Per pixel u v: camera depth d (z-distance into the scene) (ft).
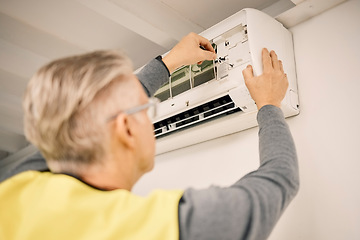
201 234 1.43
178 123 4.88
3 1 5.13
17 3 5.18
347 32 3.90
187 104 4.46
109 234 1.38
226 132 4.72
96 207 1.48
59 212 1.48
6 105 8.18
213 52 3.61
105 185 1.70
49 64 1.73
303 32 4.37
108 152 1.64
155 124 5.19
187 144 5.32
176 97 4.64
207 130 4.63
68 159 1.62
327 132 3.76
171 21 5.47
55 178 1.63
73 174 1.67
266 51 3.57
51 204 1.53
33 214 1.53
